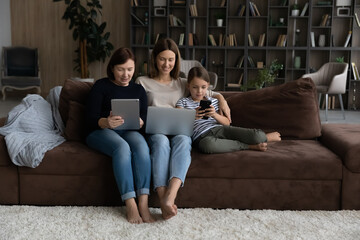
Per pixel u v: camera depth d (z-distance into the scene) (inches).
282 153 90.4
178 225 78.9
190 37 298.8
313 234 75.8
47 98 113.6
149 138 92.7
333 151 94.3
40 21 326.0
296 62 294.4
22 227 77.1
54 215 82.7
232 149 91.5
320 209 88.8
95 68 327.9
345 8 283.6
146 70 306.0
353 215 84.7
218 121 99.7
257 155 88.6
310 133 106.7
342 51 296.8
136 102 85.2
